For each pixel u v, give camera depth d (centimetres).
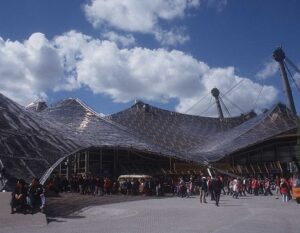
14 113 3594
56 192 3178
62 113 5722
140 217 2016
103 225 1698
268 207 2588
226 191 4628
